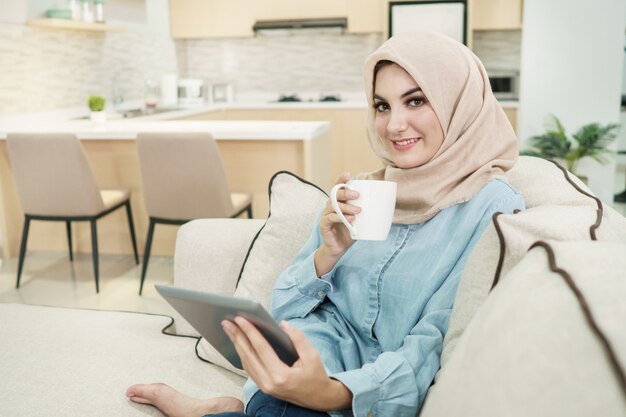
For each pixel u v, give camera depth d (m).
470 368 0.79
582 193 1.37
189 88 6.19
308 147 3.71
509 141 1.37
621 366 0.63
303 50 6.83
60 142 3.32
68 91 5.01
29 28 4.52
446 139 1.32
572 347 0.67
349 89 6.81
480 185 1.29
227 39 6.98
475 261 1.09
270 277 1.59
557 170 1.49
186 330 1.81
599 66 5.33
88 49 5.25
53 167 3.39
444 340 1.11
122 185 4.09
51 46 4.78
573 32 5.33
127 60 5.88
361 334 1.34
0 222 4.13
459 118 1.31
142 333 1.78
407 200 1.35
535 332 0.72
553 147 5.29
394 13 5.94
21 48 4.45
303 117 6.30
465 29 5.84
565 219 1.04
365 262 1.34
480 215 1.25
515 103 5.87
